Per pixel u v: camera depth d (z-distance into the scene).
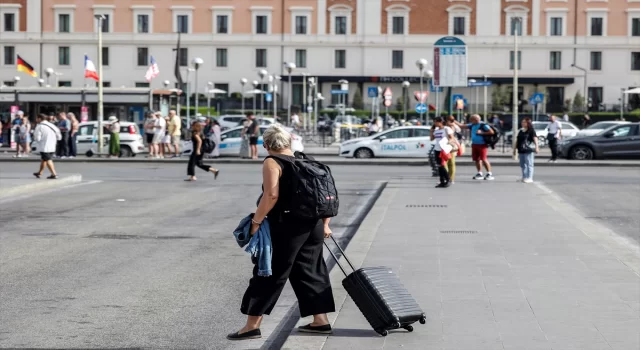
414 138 63.47
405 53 128.88
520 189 38.78
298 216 13.26
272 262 13.41
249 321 13.81
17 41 128.00
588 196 37.22
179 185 42.81
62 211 31.78
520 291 16.56
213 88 128.25
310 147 79.62
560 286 17.02
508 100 128.25
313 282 13.61
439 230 25.09
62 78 128.38
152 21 129.12
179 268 20.58
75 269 20.36
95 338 14.40
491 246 22.05
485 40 127.62
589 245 22.17
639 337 13.25
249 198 36.69
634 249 23.09
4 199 35.84
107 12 128.62
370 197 37.78
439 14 128.12
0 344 13.99
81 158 61.47
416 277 17.98
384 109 129.12
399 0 128.00
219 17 129.88
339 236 26.41
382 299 13.34
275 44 129.62
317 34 129.50
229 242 24.58
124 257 22.05
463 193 36.72
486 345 12.85
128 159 60.50
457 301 15.73
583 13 127.94
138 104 77.50
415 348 12.73
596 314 14.70
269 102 124.00
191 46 129.62
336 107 125.31
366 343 13.05
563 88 129.50
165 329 15.02
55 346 13.92
